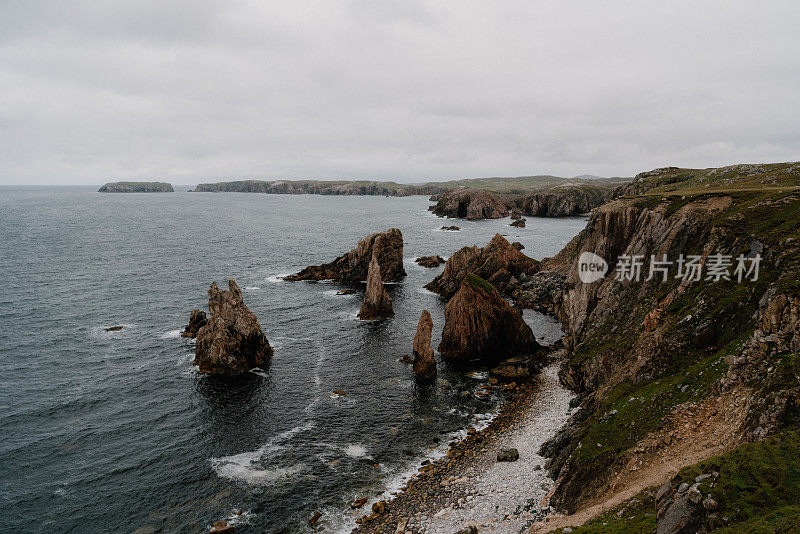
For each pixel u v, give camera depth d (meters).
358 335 79.62
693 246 55.72
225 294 65.50
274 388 60.03
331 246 174.50
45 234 185.25
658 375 42.75
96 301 94.88
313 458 45.91
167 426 51.06
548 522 32.41
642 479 30.31
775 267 41.62
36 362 65.94
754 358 32.78
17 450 46.19
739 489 21.09
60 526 36.72
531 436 48.75
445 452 46.94
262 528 36.78
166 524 37.06
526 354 70.50
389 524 36.94
